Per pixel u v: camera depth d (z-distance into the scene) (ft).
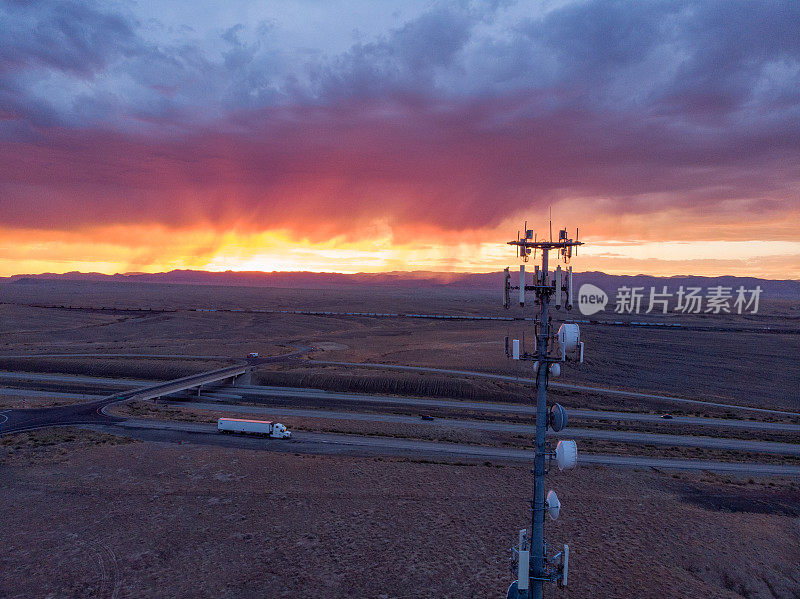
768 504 164.86
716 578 117.60
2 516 142.82
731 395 434.71
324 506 151.74
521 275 58.08
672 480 185.57
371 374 444.14
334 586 110.63
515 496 161.89
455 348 650.02
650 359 582.35
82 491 160.35
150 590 109.09
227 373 424.87
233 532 134.82
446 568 117.91
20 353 548.72
